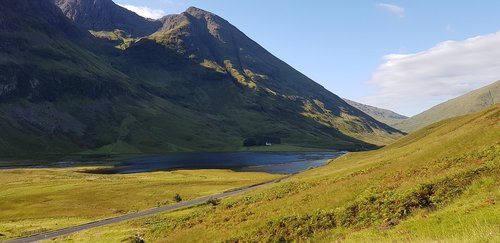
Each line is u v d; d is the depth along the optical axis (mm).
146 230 60719
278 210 43500
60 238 66125
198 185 129375
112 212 94562
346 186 45031
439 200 30125
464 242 18781
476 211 23641
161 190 120562
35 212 97312
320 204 40375
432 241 21125
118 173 191375
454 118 115375
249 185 119438
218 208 57781
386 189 37781
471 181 31188
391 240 24406
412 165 50625
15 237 71562
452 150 50625
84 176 167875
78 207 101625
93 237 62844
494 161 33781
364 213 33031
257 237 36375
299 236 33969
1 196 117188
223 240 38719
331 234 32312
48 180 152750
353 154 128875
